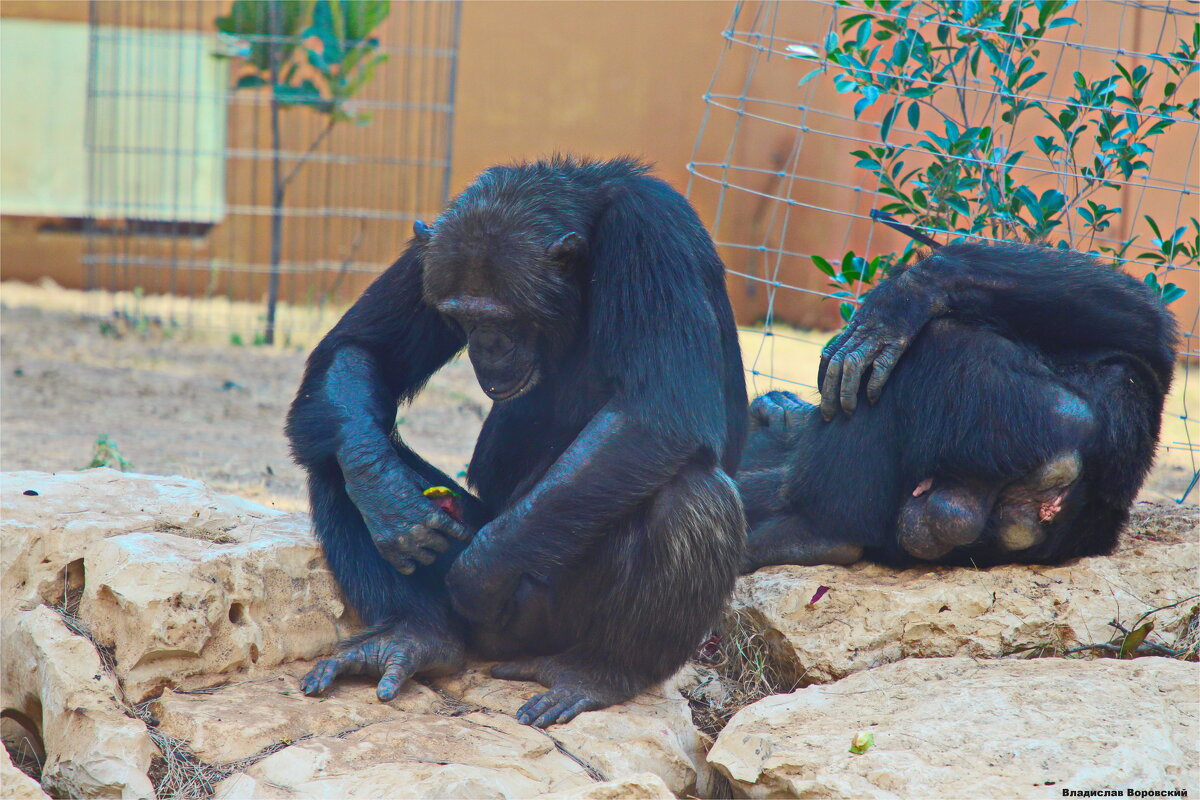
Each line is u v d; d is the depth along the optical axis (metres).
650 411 9.52
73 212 43.34
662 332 9.69
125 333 34.44
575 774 8.98
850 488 12.29
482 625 10.25
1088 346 11.92
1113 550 12.57
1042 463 11.34
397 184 43.81
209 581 9.98
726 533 9.96
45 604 10.20
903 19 15.88
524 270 9.64
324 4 34.97
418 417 26.61
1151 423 12.01
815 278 40.88
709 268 10.59
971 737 8.81
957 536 11.69
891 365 11.88
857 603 11.59
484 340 9.92
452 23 43.94
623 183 10.34
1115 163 15.21
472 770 8.41
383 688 9.77
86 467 18.52
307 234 42.84
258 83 36.06
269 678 10.12
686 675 11.84
